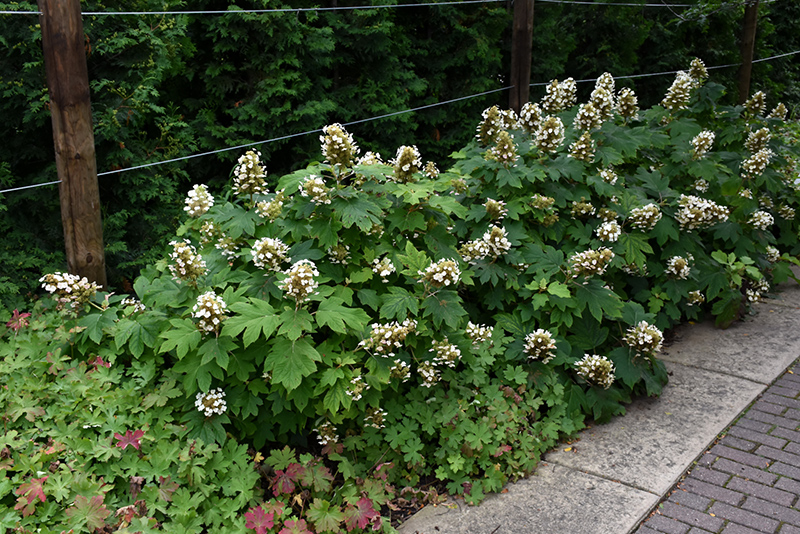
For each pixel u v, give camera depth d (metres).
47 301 3.83
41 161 5.03
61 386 3.13
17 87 4.50
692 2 9.77
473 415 3.64
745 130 6.43
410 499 3.34
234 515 2.86
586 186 4.59
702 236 5.90
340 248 3.47
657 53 9.73
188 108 6.12
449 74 7.87
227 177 6.30
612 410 3.97
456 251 3.83
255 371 3.12
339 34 6.68
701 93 6.23
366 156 4.01
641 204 4.71
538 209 4.31
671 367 4.64
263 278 3.29
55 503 2.65
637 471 3.45
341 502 3.10
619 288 4.74
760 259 5.89
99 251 3.75
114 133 4.81
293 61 6.04
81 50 3.51
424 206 3.83
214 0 5.93
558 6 8.26
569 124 5.20
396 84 7.14
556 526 3.03
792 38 12.87
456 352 3.52
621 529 2.99
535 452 3.61
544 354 3.87
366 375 3.29
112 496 2.81
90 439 2.96
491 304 4.13
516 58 6.69
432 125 7.60
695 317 5.23
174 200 5.47
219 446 3.10
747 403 4.10
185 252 3.12
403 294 3.45
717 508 3.13
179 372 3.14
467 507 3.25
